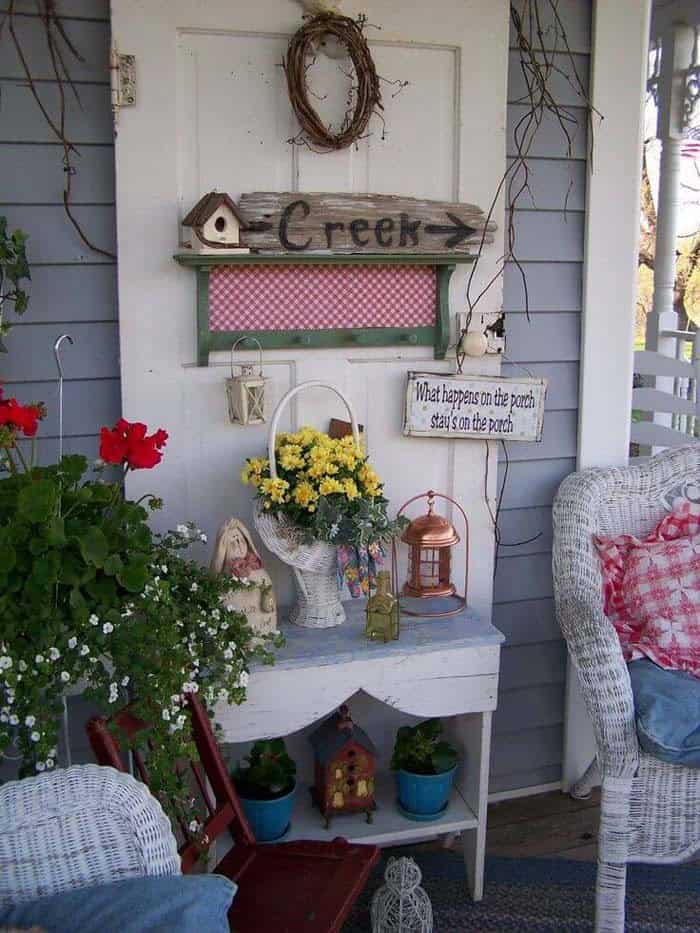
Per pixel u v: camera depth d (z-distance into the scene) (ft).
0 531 5.92
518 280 8.84
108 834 5.04
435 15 7.95
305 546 7.59
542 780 9.79
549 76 8.63
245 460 8.05
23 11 7.30
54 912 4.74
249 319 7.87
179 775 6.89
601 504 8.93
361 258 7.82
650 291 27.09
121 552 6.50
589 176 8.80
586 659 7.41
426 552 8.20
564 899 8.25
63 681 5.98
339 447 7.60
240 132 7.65
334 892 6.38
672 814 7.35
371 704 8.91
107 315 7.82
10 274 7.29
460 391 8.41
